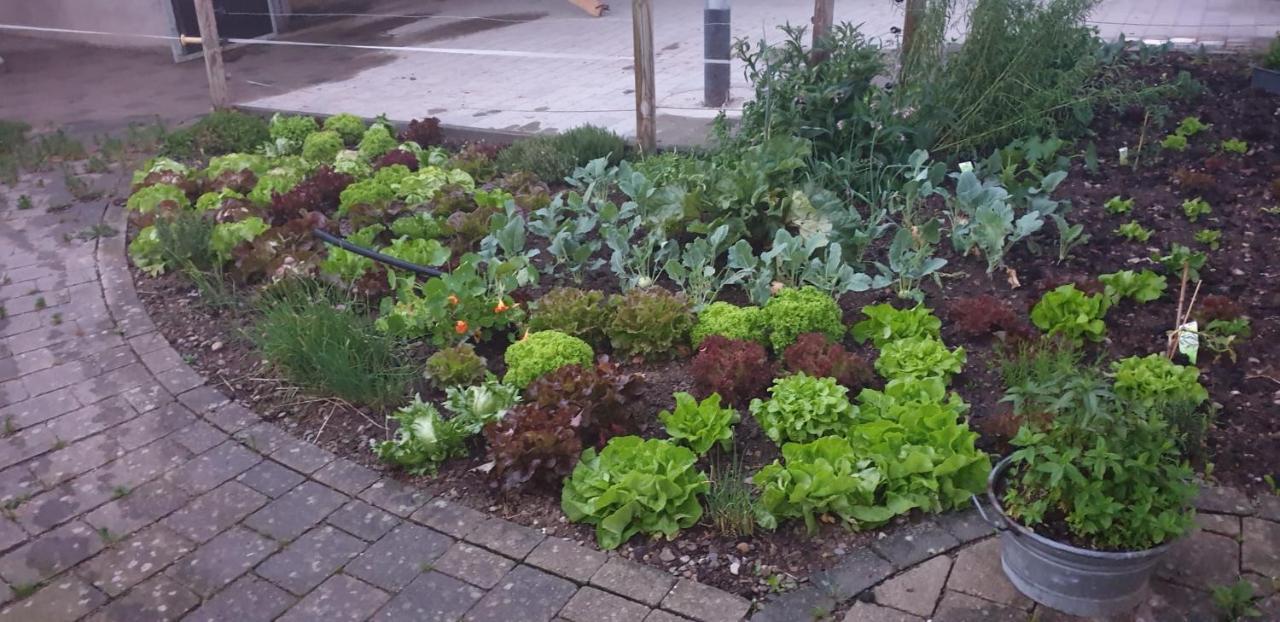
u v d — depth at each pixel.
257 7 12.80
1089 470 2.66
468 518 3.29
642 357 4.13
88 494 3.53
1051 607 2.75
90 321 4.83
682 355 4.16
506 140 7.57
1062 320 4.05
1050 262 4.82
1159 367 3.59
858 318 4.42
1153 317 4.23
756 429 3.63
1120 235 5.02
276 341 4.13
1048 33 6.35
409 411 3.62
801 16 12.34
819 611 2.79
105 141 8.02
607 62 10.48
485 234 5.30
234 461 3.67
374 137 7.15
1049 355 3.86
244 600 2.99
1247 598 2.69
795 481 3.16
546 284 4.93
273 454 3.69
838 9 12.41
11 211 6.46
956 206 5.12
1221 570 2.84
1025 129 6.12
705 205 5.11
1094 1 8.00
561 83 9.56
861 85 5.76
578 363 3.89
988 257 4.74
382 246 5.36
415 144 7.12
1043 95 6.14
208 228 5.44
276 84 10.21
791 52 5.90
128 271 5.38
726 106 8.06
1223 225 5.11
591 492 3.22
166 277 5.28
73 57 12.13
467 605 2.92
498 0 15.20
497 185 6.35
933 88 5.99
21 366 4.43
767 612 2.81
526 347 3.96
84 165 7.42
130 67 11.48
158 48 11.99
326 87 9.95
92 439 3.86
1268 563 2.85
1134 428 2.64
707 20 7.91
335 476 3.54
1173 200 5.46
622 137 6.96
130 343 4.59
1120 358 3.93
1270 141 6.23
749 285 4.51
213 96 8.80
